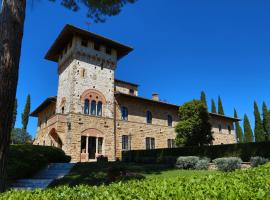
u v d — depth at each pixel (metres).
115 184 5.73
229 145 22.31
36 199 4.57
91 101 30.45
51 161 22.12
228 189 4.37
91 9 12.13
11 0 7.74
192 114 31.77
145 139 35.19
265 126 60.19
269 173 6.54
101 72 32.31
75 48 30.39
